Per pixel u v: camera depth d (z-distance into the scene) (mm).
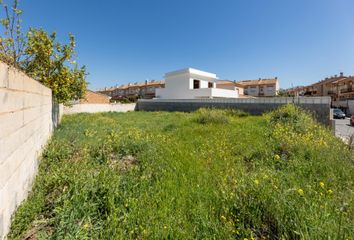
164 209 2254
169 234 1871
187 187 2822
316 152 4035
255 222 2047
